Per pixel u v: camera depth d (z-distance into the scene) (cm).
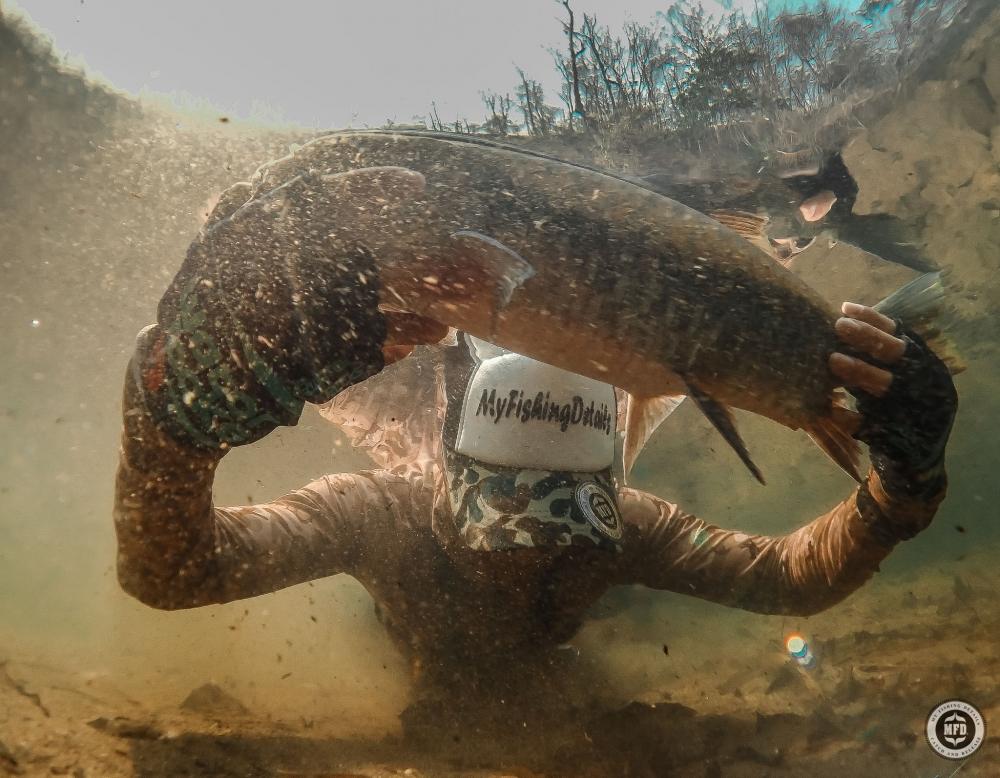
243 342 50
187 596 63
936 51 200
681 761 61
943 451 62
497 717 69
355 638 99
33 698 64
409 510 73
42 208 208
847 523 73
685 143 198
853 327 58
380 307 56
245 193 58
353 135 59
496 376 71
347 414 90
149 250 206
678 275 57
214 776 51
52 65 191
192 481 54
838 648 114
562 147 199
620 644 111
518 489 68
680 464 295
